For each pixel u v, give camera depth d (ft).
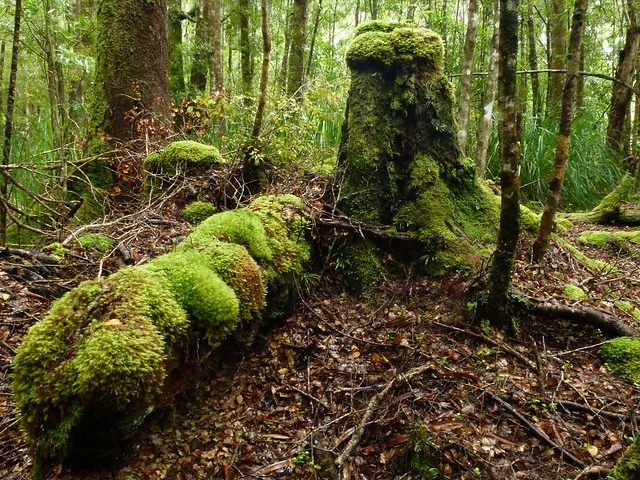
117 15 17.44
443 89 12.21
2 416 7.09
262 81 11.85
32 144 20.53
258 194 13.44
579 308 9.93
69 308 5.89
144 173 15.26
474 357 8.98
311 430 7.48
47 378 5.24
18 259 10.60
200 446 6.96
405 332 9.73
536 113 29.89
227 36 39.88
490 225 12.09
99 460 6.00
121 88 17.61
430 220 11.55
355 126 12.44
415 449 6.67
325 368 8.84
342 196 12.53
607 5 31.01
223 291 7.14
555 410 7.71
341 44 37.40
